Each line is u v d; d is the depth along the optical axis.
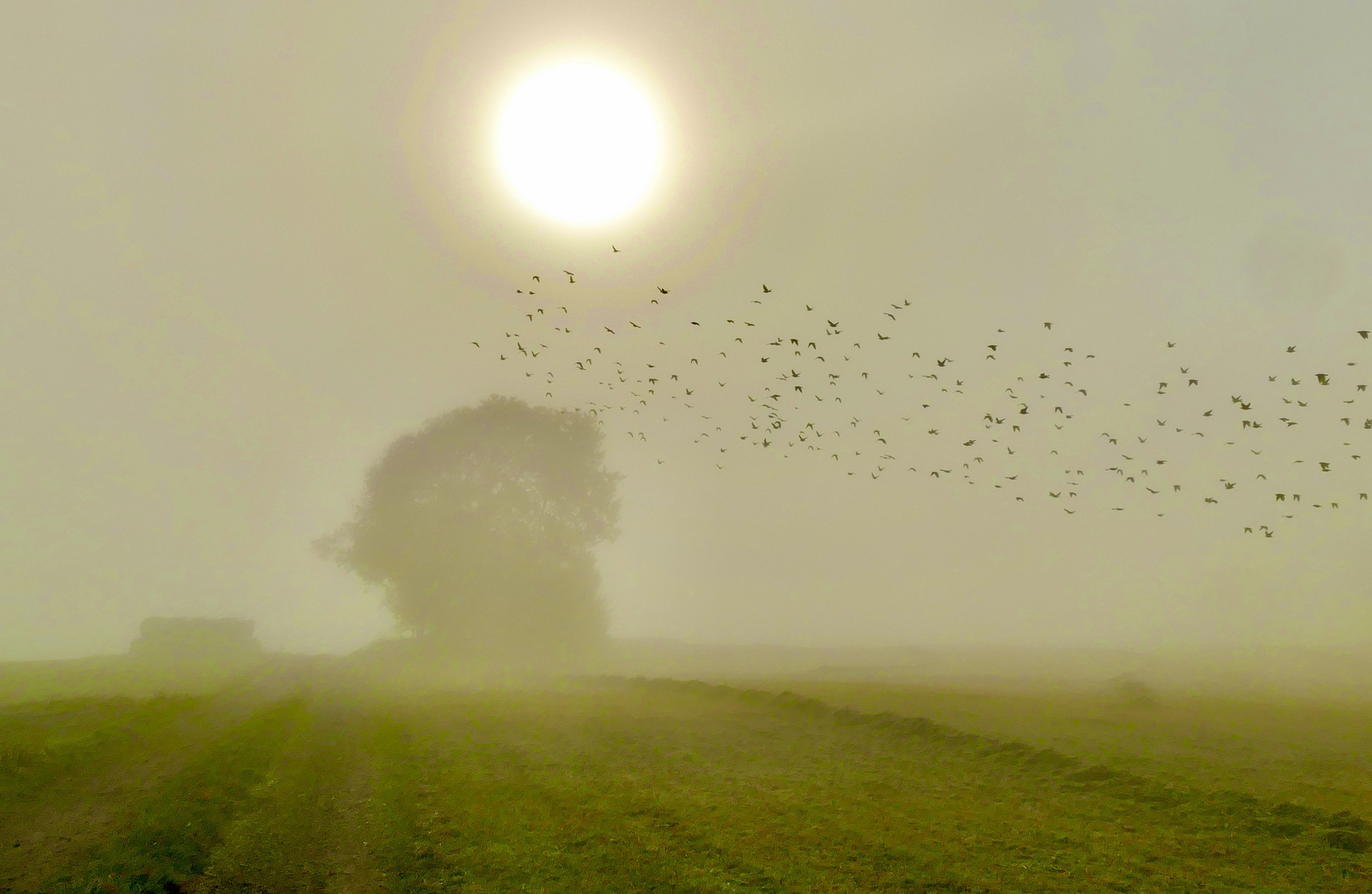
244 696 39.28
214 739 26.31
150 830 15.83
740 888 13.35
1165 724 29.56
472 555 68.94
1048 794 20.05
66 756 20.97
